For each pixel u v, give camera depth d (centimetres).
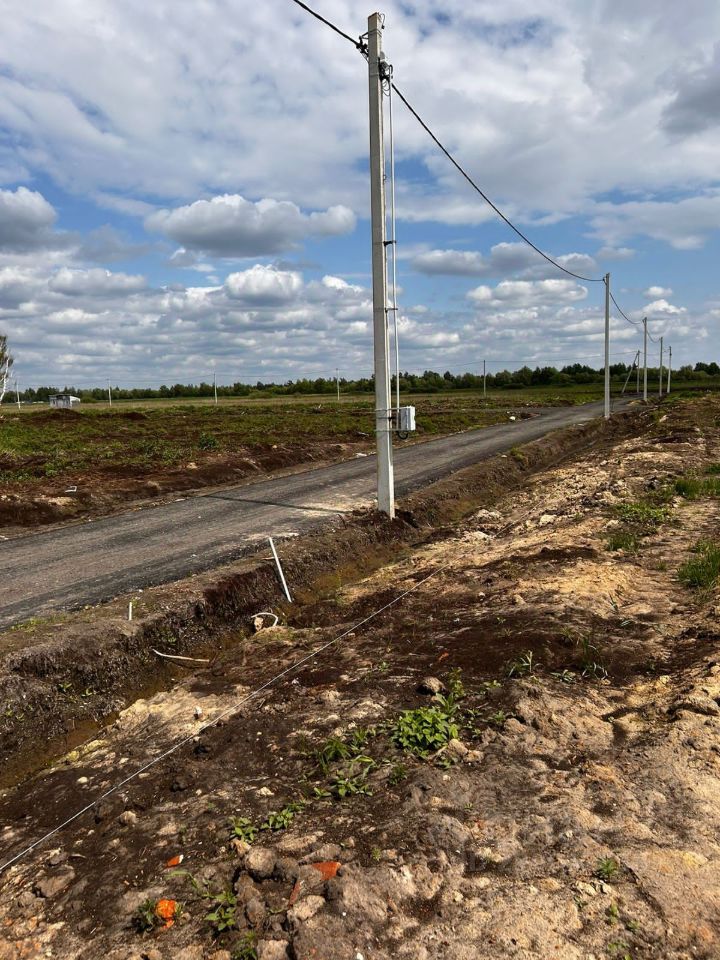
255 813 405
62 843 412
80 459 2248
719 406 4612
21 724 623
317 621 876
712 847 345
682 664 581
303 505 1524
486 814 377
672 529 1083
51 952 307
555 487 1755
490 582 878
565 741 461
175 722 570
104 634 748
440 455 2472
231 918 306
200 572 1012
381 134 1171
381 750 466
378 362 1310
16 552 1153
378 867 329
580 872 327
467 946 285
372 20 1131
